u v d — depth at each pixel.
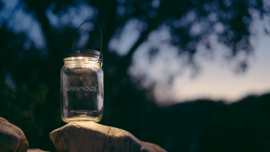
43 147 2.12
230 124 3.13
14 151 0.74
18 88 1.80
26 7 2.45
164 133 3.32
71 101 0.87
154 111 3.15
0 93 1.65
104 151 0.84
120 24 2.75
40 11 2.40
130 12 2.71
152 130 3.14
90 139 0.85
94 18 2.67
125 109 2.86
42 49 2.64
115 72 2.80
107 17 2.63
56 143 0.86
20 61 2.57
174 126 3.48
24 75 2.53
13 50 2.56
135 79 3.02
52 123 2.18
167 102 3.41
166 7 2.57
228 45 2.41
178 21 2.62
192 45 2.54
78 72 0.88
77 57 0.86
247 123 3.09
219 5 2.42
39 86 1.92
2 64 2.52
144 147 0.86
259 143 2.96
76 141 0.85
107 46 2.66
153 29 2.70
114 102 2.85
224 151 3.12
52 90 2.42
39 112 2.16
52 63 2.57
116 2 2.63
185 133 3.49
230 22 2.39
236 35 2.38
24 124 1.79
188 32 2.55
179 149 3.32
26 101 1.83
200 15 2.50
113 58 2.86
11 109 1.70
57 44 2.51
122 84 2.91
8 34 2.56
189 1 2.51
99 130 0.86
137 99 2.94
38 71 2.56
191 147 3.30
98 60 0.91
